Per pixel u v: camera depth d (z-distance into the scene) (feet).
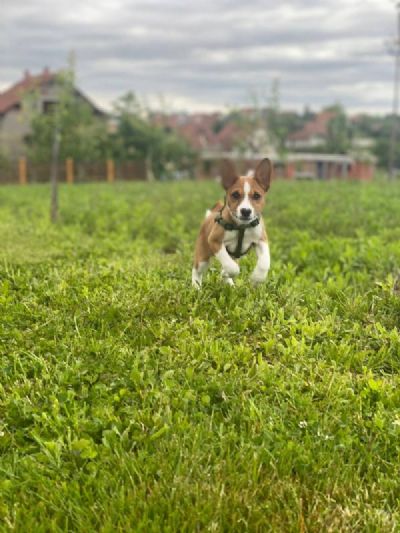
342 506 14.10
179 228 52.37
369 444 16.20
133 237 53.11
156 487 14.11
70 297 27.04
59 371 19.66
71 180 181.57
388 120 441.27
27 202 87.10
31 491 14.29
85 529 13.05
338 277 31.35
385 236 47.37
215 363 20.72
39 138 171.32
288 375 19.71
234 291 26.86
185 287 27.96
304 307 26.09
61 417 16.87
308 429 16.80
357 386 19.33
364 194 89.71
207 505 13.47
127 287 28.32
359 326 24.00
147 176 219.20
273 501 13.94
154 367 20.20
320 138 332.60
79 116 163.43
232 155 241.55
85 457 15.38
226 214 26.81
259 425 16.72
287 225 57.57
